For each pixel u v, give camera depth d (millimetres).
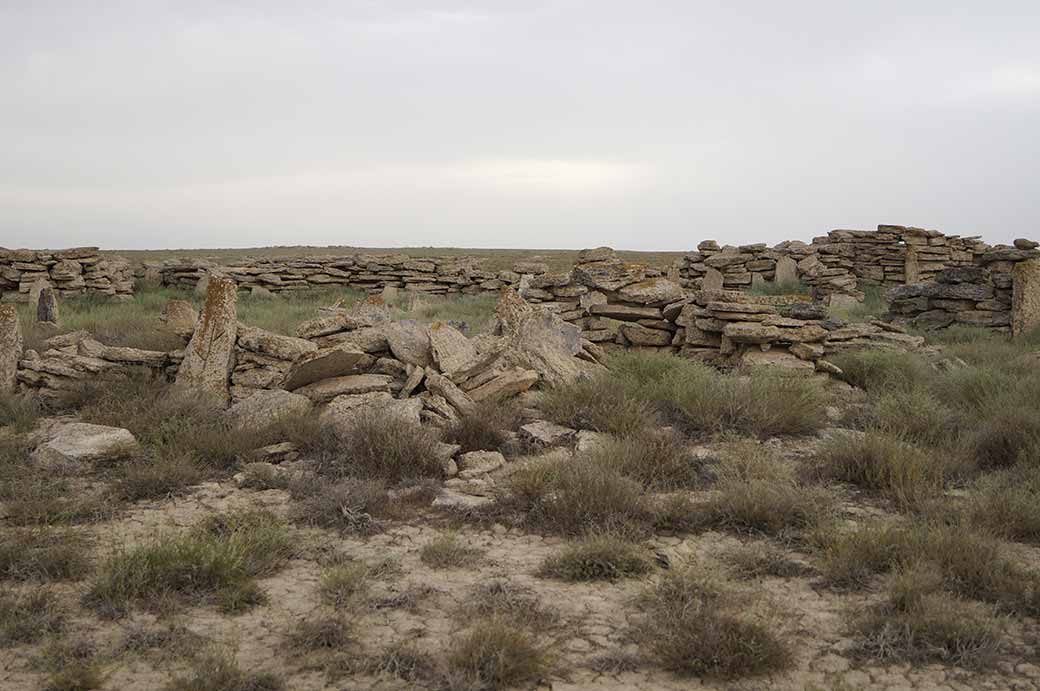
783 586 5996
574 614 5520
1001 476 8320
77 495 7918
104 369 12047
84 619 5355
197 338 11750
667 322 17109
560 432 10375
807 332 14180
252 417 10336
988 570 5852
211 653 4801
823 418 11391
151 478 8141
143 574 5766
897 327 18219
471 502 7754
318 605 5578
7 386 11930
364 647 4977
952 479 8648
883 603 5559
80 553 6402
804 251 35000
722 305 15312
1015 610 5500
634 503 7430
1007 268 25141
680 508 7434
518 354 12883
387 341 12586
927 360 15797
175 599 5539
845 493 8219
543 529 7219
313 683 4559
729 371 14461
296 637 5016
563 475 7918
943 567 6059
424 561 6461
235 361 11828
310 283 35844
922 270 34094
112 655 4848
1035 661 4871
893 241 34750
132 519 7398
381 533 7145
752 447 9219
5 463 8805
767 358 14062
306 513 7453
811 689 4547
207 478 8719
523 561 6527
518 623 5285
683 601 5602
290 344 11562
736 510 7281
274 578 6105
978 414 11180
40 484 7969
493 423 10289
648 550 6730
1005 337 21250
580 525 7148
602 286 17672
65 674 4527
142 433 9938
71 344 13961
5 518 7273
